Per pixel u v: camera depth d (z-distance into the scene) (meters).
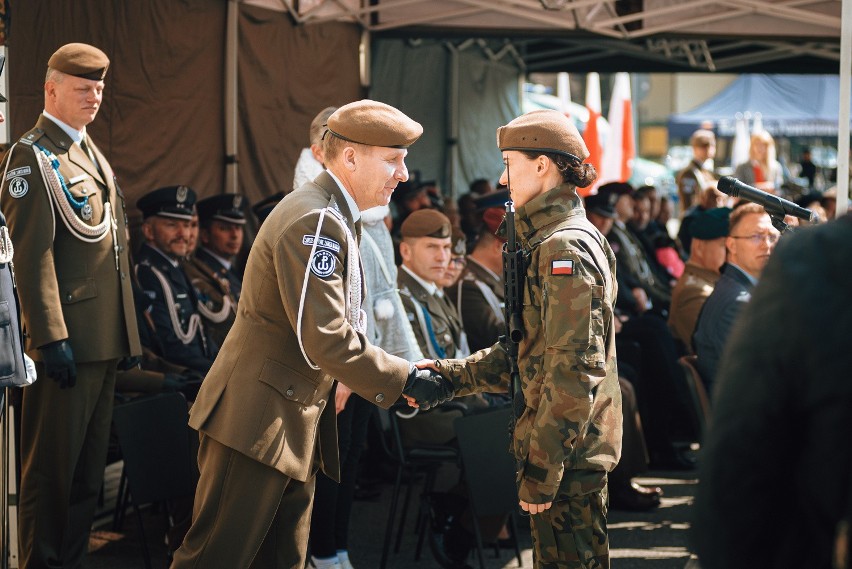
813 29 10.43
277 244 3.95
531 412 3.81
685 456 9.03
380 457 7.85
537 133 3.85
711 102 25.62
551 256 3.70
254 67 8.62
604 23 10.06
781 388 2.02
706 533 2.07
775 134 25.53
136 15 7.26
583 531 3.82
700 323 6.26
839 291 2.00
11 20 6.08
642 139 46.69
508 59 15.14
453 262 6.97
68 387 5.10
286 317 4.00
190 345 6.77
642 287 10.73
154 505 6.98
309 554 5.69
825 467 1.96
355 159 4.10
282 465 3.99
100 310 5.24
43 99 6.38
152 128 7.50
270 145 8.89
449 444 5.99
